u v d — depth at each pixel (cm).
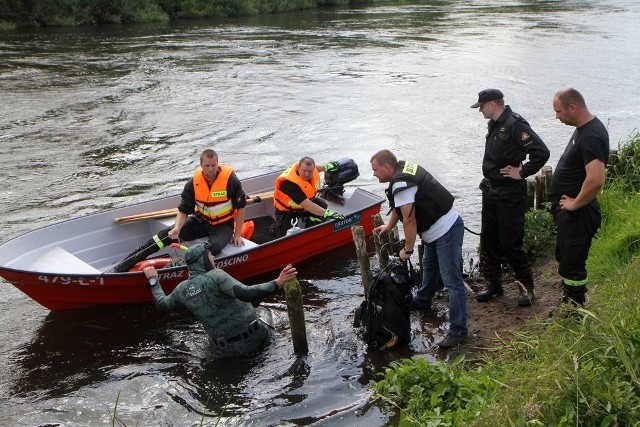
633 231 654
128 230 776
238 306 580
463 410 421
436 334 601
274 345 604
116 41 2667
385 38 2703
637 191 810
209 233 726
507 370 463
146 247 714
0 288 726
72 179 1099
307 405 514
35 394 538
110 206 979
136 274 653
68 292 650
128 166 1173
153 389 543
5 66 2073
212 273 570
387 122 1459
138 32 2969
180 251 740
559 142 1284
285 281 567
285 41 2658
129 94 1727
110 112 1545
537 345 484
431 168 1145
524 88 1739
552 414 372
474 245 810
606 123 1385
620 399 366
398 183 545
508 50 2320
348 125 1441
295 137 1357
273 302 692
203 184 712
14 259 671
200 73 2000
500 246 627
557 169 525
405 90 1762
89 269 671
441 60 2170
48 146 1281
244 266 721
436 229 555
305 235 758
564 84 1772
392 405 491
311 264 787
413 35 2772
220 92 1758
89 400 530
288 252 757
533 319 595
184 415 509
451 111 1547
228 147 1291
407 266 591
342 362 571
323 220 797
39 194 1027
